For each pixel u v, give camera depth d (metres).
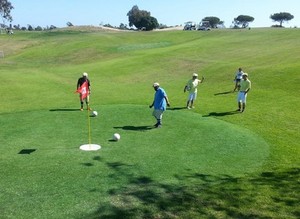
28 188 9.78
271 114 20.09
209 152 13.08
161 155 12.54
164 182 10.34
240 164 12.03
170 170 11.24
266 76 30.81
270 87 27.53
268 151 13.47
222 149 13.45
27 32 92.12
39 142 13.78
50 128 15.88
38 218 8.29
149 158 12.20
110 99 24.33
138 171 11.05
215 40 59.41
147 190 9.80
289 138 15.51
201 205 9.09
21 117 18.09
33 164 11.46
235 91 27.61
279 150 13.66
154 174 10.88
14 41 71.69
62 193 9.51
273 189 10.17
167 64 41.44
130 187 9.95
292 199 9.59
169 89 29.48
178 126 16.55
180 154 12.73
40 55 57.50
